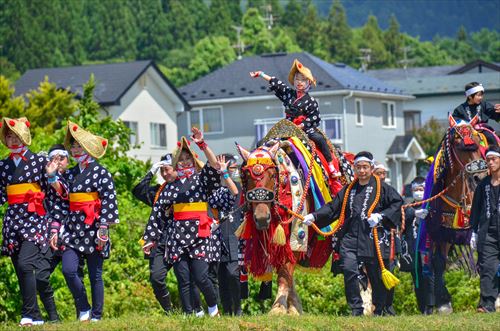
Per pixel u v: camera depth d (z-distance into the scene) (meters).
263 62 107.00
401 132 111.62
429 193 26.12
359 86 102.06
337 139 99.69
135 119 95.38
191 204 22.94
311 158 24.31
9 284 28.83
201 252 22.97
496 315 22.78
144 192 24.77
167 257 23.17
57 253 22.72
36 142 36.03
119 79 94.12
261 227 22.39
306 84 25.81
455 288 34.75
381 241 23.83
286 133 24.98
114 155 38.62
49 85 77.75
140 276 32.81
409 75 171.88
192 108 104.25
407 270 28.41
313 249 24.55
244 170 22.89
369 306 26.41
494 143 25.84
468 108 26.92
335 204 23.94
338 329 20.67
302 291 34.62
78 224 22.28
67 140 22.59
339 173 25.22
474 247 24.86
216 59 181.25
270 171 22.70
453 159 25.11
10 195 22.25
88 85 42.06
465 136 24.77
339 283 34.88
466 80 130.50
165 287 23.81
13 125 22.03
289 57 107.31
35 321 22.25
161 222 23.44
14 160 22.30
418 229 26.73
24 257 21.97
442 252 26.28
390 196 23.92
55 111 76.31
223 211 24.41
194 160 23.17
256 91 102.19
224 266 26.19
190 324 20.81
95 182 22.33
